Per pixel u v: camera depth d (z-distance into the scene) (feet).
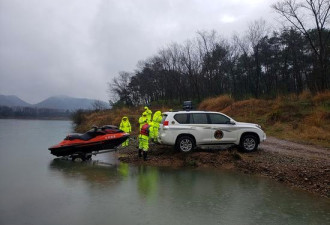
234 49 175.73
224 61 176.35
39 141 78.33
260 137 42.09
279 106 79.77
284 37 166.61
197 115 41.68
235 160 37.42
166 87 226.17
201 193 25.29
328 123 62.54
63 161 43.14
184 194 24.97
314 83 127.85
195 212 20.68
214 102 107.34
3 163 41.47
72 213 20.63
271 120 72.79
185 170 34.71
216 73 174.40
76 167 38.01
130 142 61.21
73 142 43.09
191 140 40.91
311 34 150.61
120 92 288.30
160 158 41.73
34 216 20.20
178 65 200.64
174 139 40.52
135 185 27.99
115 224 18.67
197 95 179.83
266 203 22.75
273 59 177.27
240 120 79.82
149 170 35.06
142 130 41.11
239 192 25.62
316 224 18.83
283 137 58.03
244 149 41.70
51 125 201.98
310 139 54.19
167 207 21.71
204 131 40.93
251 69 176.35
